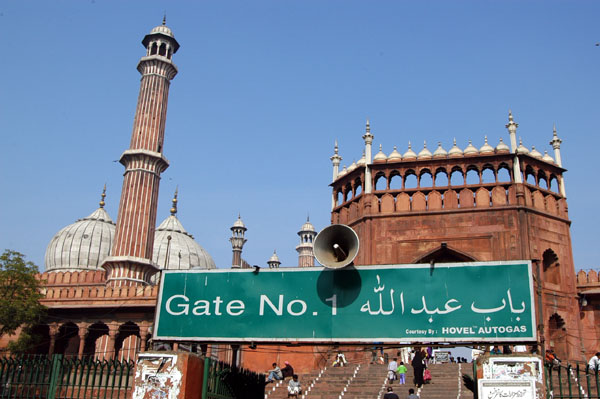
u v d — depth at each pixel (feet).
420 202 75.00
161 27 122.83
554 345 70.08
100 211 144.25
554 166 77.10
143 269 107.45
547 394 25.22
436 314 27.50
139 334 87.97
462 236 72.28
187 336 29.35
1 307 74.59
